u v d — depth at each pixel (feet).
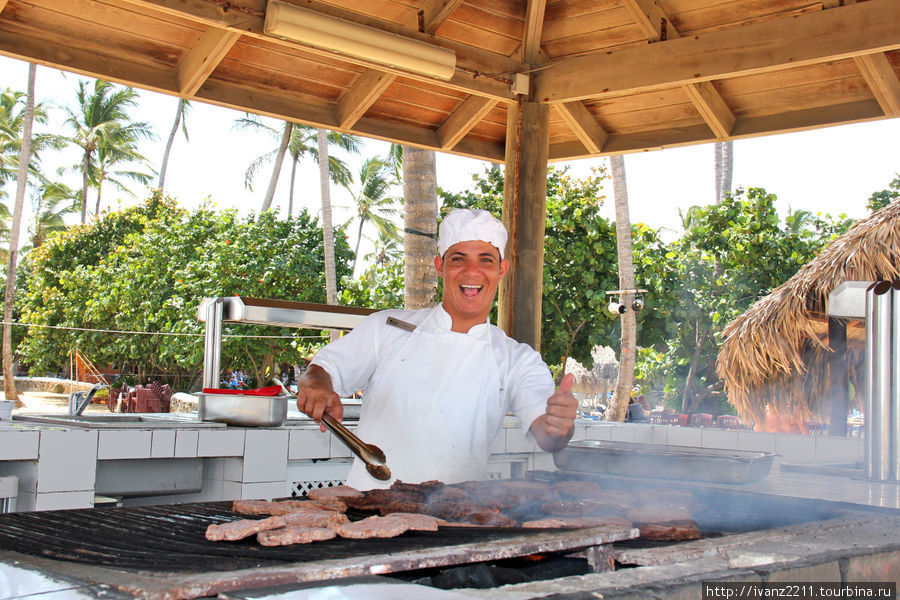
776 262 40.42
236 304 12.25
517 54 14.87
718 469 7.20
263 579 2.93
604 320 37.65
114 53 12.64
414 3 13.16
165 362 68.44
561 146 16.84
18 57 11.91
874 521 5.15
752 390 18.40
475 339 7.59
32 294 87.35
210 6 11.07
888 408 7.91
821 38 11.75
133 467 10.20
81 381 65.05
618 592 3.11
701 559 3.88
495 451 13.07
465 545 3.57
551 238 37.42
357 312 13.30
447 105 15.44
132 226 86.94
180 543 3.79
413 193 23.61
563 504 5.04
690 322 41.24
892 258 16.20
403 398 7.46
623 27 13.80
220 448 10.60
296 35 11.30
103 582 2.85
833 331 15.43
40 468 9.12
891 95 12.80
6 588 2.84
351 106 14.40
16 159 108.58
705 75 12.63
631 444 9.23
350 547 3.61
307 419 12.39
